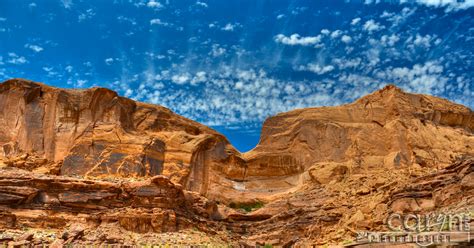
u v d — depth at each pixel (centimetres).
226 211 5247
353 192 4956
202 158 5972
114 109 5772
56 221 4344
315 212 4862
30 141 5469
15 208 4384
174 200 4612
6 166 5041
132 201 4522
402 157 5494
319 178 5488
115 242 4100
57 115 5622
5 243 3934
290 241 4697
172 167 5741
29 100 5675
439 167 5206
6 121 5578
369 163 5594
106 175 5331
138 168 5425
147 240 4184
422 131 5678
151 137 5788
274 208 5194
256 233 4981
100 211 4478
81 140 5503
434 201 3966
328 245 4188
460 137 5669
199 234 4450
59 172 5288
